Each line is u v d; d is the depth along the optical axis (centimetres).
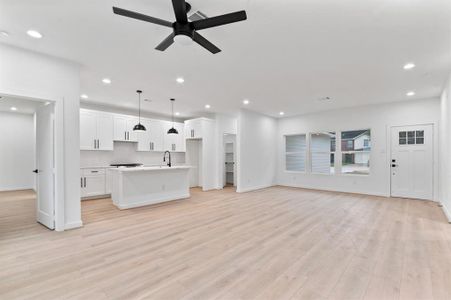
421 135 569
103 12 233
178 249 279
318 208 486
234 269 231
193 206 509
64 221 344
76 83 357
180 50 315
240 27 258
